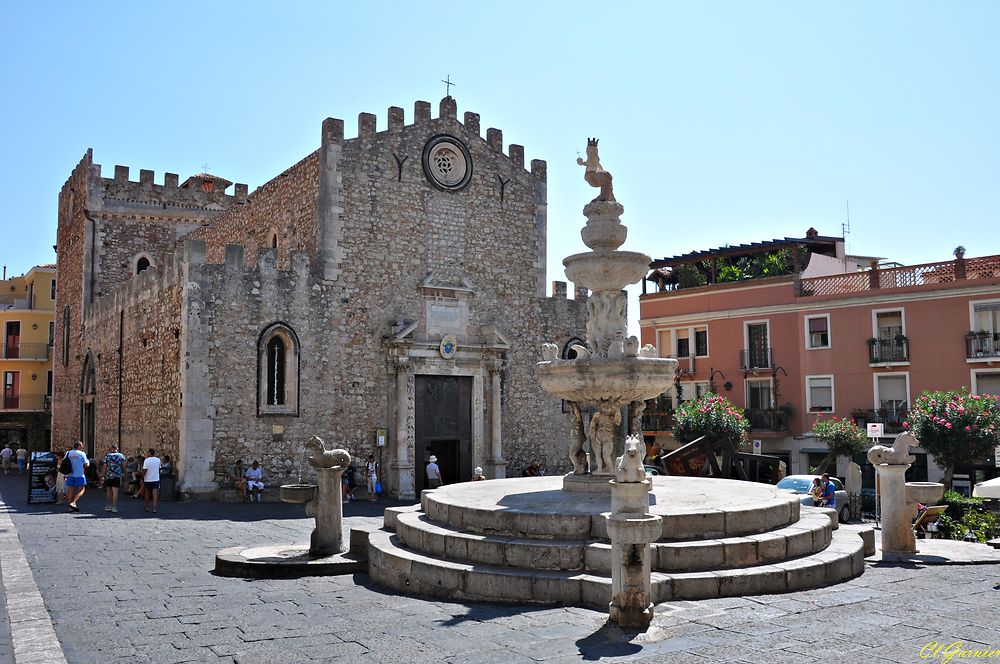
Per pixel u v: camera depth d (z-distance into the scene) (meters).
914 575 12.34
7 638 9.34
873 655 8.15
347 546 15.18
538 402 33.91
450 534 12.20
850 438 35.28
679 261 49.69
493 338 32.44
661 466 31.17
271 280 28.34
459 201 32.66
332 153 29.91
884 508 14.52
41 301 60.78
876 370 39.44
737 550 11.24
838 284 41.59
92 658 8.63
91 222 41.97
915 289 38.53
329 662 8.38
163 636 9.47
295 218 31.56
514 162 34.28
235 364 27.44
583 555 11.02
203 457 26.64
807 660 8.02
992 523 22.64
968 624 9.32
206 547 16.47
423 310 31.33
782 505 12.67
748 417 42.75
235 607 10.91
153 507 23.58
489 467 32.12
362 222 30.34
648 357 14.52
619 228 15.73
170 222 43.94
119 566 14.19
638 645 8.63
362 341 29.97
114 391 35.28
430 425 31.16
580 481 14.72
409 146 31.61
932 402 32.84
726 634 8.95
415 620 10.06
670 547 10.99
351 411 29.53
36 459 25.78
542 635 9.14
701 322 46.25
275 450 27.91
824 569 11.47
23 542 16.95
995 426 31.36
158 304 29.89
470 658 8.39
